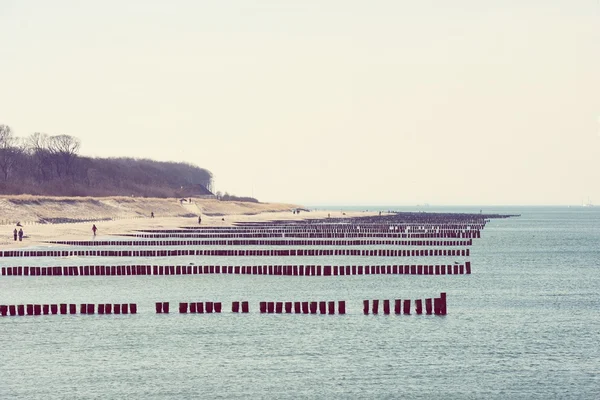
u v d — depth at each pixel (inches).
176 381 2257.6
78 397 2110.0
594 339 2800.2
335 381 2268.7
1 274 4475.9
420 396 2153.1
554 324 3073.3
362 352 2578.7
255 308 3376.0
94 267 4601.4
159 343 2674.7
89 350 2581.2
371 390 2193.7
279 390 2187.5
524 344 2714.1
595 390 2207.2
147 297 3762.3
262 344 2672.2
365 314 3208.7
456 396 2153.1
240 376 2308.1
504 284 4355.3
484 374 2348.7
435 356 2541.8
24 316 3105.3
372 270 4702.3
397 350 2610.7
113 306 3282.5
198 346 2640.3
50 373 2322.8
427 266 4758.9
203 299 3722.9
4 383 2226.9
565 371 2384.4
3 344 2647.6
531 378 2313.0
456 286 4249.5
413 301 3636.8
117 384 2225.6
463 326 2999.5
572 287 4242.1
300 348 2623.0
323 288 4131.4
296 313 3196.4
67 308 3329.2
